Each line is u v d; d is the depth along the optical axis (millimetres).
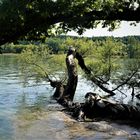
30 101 35000
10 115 26016
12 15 9516
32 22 10859
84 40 43562
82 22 11211
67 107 28469
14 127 21328
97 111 23906
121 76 39625
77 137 17953
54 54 47000
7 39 10953
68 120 23062
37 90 45594
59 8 10461
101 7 12586
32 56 46438
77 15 11094
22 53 46312
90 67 40938
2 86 49875
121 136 17969
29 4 10047
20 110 28781
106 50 41938
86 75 36469
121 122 22047
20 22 10242
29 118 24469
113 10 12719
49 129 20438
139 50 39375
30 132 19812
